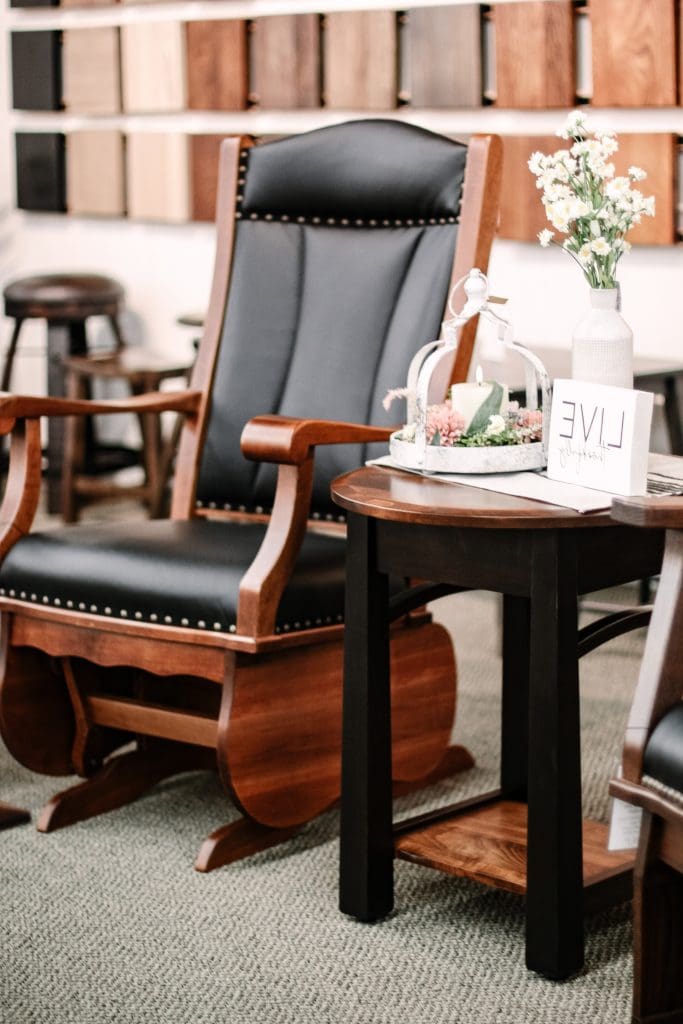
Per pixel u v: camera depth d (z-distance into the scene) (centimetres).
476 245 218
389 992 171
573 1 354
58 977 175
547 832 169
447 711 234
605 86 349
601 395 173
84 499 443
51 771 231
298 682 208
